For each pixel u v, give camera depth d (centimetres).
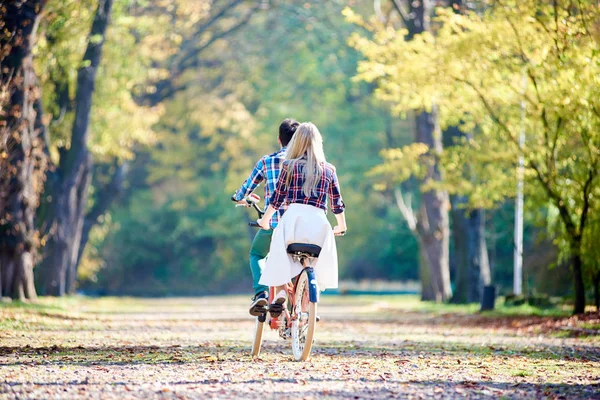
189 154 5797
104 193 3956
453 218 3048
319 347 1057
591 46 1489
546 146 1762
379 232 5853
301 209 809
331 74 5041
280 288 853
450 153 2080
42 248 2739
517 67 1739
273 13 5181
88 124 2805
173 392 618
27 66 1881
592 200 1747
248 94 5275
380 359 902
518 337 1344
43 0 1877
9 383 651
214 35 4903
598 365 862
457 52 1720
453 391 645
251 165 5122
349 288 5728
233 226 6034
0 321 1392
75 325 1470
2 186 1870
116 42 3100
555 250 2462
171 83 4603
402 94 1973
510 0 1633
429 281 3353
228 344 1085
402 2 4062
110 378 695
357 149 5431
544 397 619
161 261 6306
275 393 620
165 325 1573
